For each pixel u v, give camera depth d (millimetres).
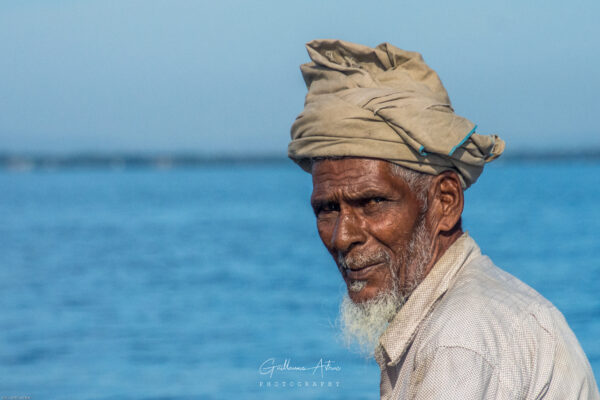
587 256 45250
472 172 2846
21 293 40031
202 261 53531
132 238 73438
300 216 101125
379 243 2746
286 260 52562
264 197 153250
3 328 30312
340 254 2811
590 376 2525
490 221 74750
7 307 35625
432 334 2320
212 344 25484
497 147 2992
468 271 2650
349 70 2857
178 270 48750
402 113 2648
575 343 2518
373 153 2680
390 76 2838
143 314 32875
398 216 2723
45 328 30172
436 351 2240
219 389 19125
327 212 2881
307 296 35750
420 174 2744
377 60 2918
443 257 2740
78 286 42344
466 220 76562
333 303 32688
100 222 95875
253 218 98688
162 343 26219
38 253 61219
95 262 54438
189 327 29297
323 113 2742
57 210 123125
